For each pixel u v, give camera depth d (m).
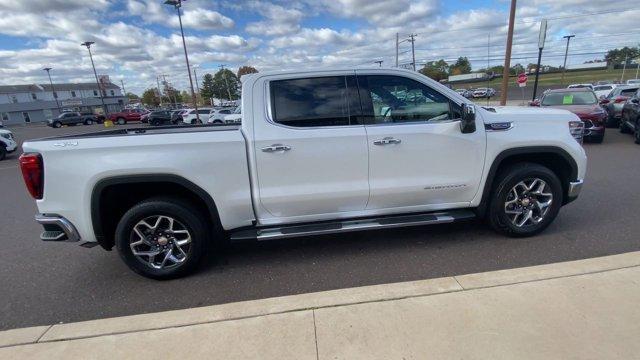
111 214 3.67
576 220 4.57
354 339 2.48
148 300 3.35
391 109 3.76
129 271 3.95
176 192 3.72
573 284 2.90
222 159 3.47
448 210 4.08
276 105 3.60
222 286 3.51
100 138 3.36
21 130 44.16
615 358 2.21
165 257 3.62
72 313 3.21
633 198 5.35
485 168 3.90
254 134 3.51
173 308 3.21
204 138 3.44
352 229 3.74
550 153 4.07
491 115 3.90
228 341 2.53
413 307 2.76
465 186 3.92
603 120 10.40
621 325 2.45
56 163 3.32
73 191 3.36
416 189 3.82
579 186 4.12
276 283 3.51
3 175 11.35
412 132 3.70
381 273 3.56
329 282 3.47
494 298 2.80
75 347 2.56
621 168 7.42
